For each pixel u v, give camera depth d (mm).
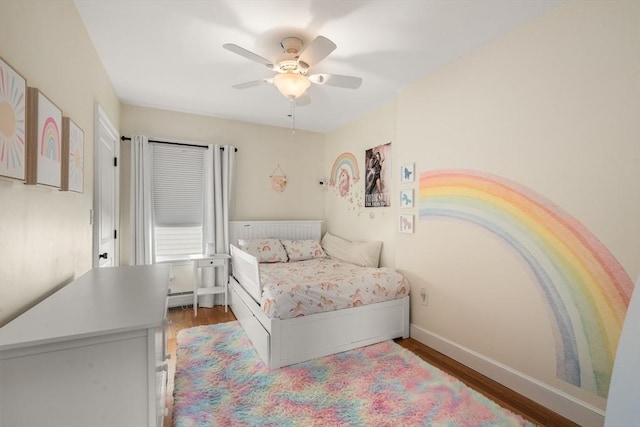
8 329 923
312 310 2355
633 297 977
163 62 2484
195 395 1889
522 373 1965
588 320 1662
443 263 2523
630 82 1512
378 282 2686
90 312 1092
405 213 2906
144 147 3443
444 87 2510
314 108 3602
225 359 2357
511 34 2027
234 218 4039
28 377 876
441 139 2535
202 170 3867
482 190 2207
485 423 1671
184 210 3773
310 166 4570
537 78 1886
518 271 1984
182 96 3242
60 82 1539
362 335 2592
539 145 1876
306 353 2336
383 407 1797
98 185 2234
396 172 3256
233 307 3436
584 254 1677
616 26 1555
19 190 1122
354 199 3979
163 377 1562
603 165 1604
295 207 4457
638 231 1490
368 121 3717
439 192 2553
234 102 3416
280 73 2209
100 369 949
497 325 2113
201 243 3873
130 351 980
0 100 955
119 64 2512
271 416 1706
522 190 1961
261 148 4223
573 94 1720
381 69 2580
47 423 899
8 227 1046
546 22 1842
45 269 1348
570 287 1733
